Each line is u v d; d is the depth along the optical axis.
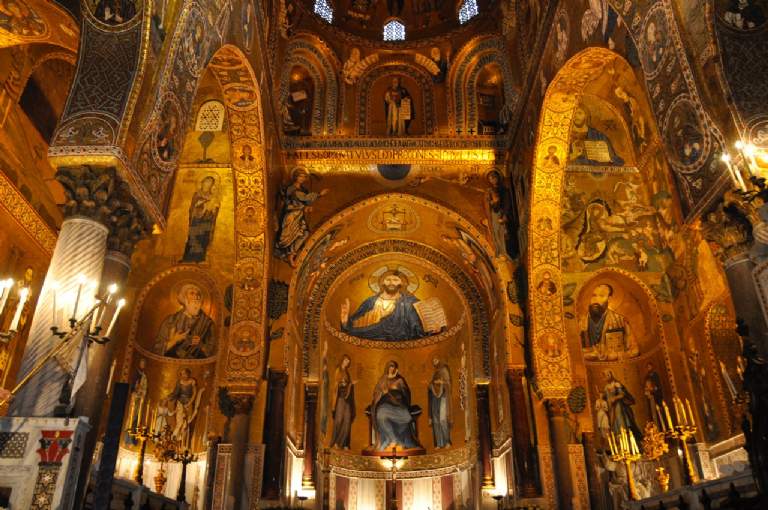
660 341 16.67
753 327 6.98
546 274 16.20
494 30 19.33
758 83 7.53
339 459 19.91
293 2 18.81
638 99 16.09
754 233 7.06
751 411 6.71
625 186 17.56
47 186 14.36
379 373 21.45
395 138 18.20
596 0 11.41
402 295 21.48
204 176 17.42
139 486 10.27
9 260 13.09
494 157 18.14
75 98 7.88
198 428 16.30
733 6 7.89
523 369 16.17
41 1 10.92
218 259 17.09
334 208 17.67
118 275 7.77
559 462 15.12
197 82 9.88
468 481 18.94
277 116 17.31
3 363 12.77
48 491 5.79
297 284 17.34
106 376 7.57
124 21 8.25
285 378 15.90
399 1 20.89
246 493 14.68
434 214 18.22
